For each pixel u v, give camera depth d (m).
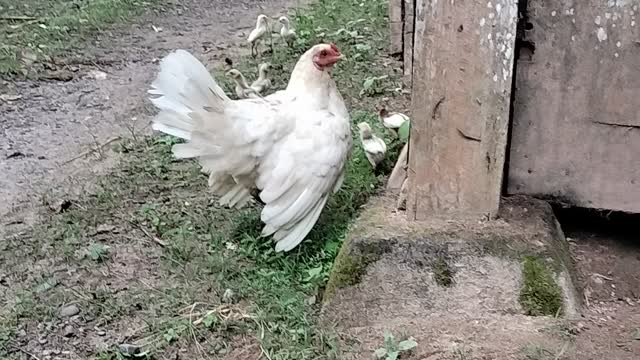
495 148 1.48
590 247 1.63
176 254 1.73
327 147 1.67
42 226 1.88
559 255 1.49
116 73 3.09
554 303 1.45
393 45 2.89
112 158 2.26
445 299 1.48
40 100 2.79
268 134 1.65
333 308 1.51
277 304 1.54
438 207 1.54
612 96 1.51
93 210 1.94
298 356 1.41
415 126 1.50
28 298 1.61
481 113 1.46
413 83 1.48
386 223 1.55
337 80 2.67
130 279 1.68
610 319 1.45
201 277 1.66
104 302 1.60
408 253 1.49
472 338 1.41
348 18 3.47
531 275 1.46
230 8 4.16
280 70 2.88
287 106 1.70
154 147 2.30
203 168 1.78
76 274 1.70
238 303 1.58
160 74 1.67
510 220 1.53
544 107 1.55
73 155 2.32
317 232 1.75
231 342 1.48
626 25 1.46
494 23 1.42
